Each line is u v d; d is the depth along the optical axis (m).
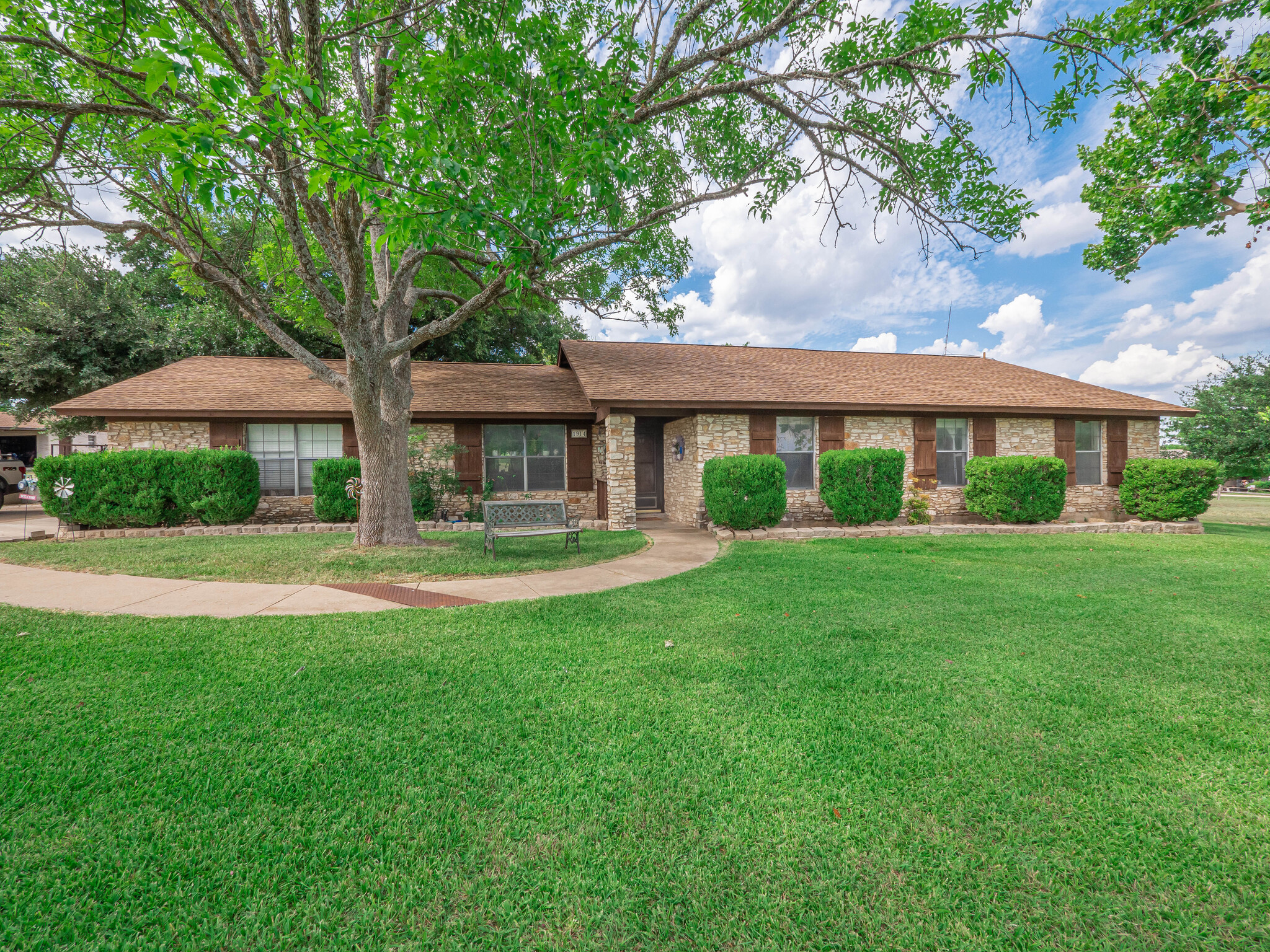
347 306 7.52
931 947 1.66
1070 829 2.18
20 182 6.07
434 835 2.12
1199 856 2.03
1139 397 14.57
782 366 14.72
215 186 4.31
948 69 6.20
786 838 2.12
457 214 4.51
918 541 9.80
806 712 3.16
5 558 7.56
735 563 7.67
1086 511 13.90
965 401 13.05
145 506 10.17
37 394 17.50
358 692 3.38
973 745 2.80
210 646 4.15
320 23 6.18
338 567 7.10
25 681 3.45
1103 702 3.29
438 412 12.09
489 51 6.40
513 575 6.97
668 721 3.05
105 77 5.62
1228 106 6.78
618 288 12.55
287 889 1.85
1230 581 6.54
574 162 5.52
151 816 2.20
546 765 2.60
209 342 18.16
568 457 13.28
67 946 1.63
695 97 6.96
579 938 1.68
